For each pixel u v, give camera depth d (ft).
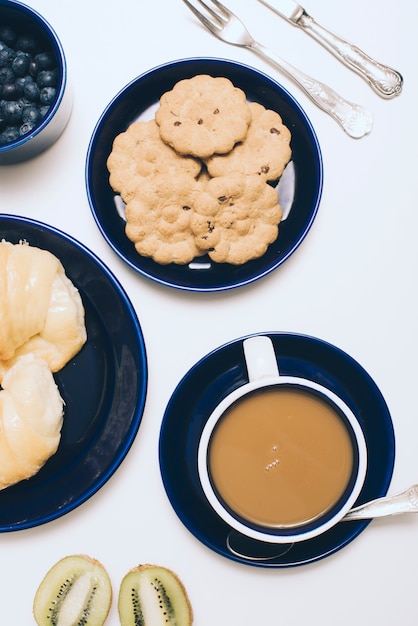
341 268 2.30
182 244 2.22
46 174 2.28
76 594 2.24
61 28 2.31
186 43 2.31
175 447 2.18
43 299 2.15
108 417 2.19
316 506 2.08
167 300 2.27
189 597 2.26
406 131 2.32
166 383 2.26
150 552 2.26
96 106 2.30
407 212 2.31
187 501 2.18
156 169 2.20
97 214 2.18
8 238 2.20
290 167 2.27
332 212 2.31
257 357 2.08
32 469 2.13
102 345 2.22
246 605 2.27
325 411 2.07
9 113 2.20
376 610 2.27
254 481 2.08
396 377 2.29
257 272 2.20
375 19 2.33
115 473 2.25
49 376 2.19
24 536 2.26
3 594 2.27
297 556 2.15
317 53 2.32
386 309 2.30
